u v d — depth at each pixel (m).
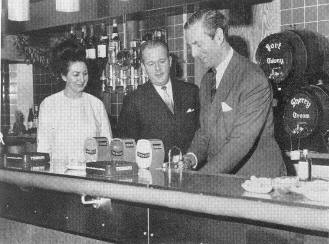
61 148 3.19
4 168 2.52
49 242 2.50
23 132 6.12
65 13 4.42
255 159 2.63
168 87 3.48
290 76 3.62
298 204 1.54
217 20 2.61
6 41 5.79
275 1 4.14
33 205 2.58
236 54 2.70
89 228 2.29
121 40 5.12
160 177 2.14
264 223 1.73
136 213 2.09
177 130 3.44
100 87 5.00
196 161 2.65
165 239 1.99
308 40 3.65
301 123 3.57
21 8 2.74
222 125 2.68
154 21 4.91
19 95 6.58
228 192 1.77
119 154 2.51
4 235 2.77
